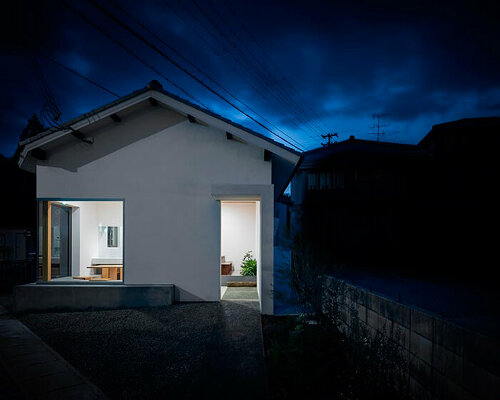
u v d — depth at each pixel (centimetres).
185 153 768
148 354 478
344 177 1552
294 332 523
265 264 694
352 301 513
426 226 1342
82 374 415
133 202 764
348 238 1490
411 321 356
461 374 279
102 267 983
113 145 774
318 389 382
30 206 1631
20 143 704
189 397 359
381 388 355
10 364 442
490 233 1186
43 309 725
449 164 1341
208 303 742
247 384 388
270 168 752
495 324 320
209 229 757
